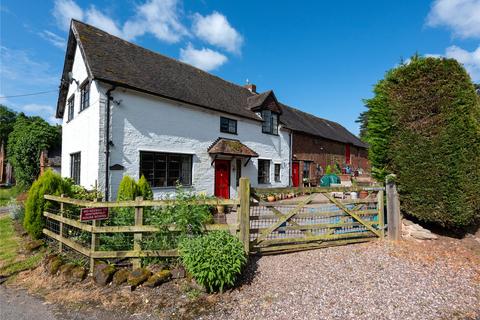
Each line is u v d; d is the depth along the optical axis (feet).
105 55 29.68
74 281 12.89
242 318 9.87
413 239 18.28
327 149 67.26
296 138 56.03
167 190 31.22
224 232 13.17
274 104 48.98
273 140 48.85
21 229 21.93
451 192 17.20
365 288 11.79
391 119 19.83
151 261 13.66
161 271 12.76
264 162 47.24
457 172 16.99
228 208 29.94
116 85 26.68
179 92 33.60
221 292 11.50
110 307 10.85
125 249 14.35
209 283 11.32
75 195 22.59
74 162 33.99
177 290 11.82
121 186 24.88
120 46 33.78
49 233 17.42
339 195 36.60
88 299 11.45
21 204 28.09
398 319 9.61
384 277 12.80
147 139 29.50
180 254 12.82
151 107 30.09
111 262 13.79
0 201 41.63
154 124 30.25
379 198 18.76
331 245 17.22
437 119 17.80
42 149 50.31
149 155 30.04
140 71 31.71
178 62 42.45
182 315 10.19
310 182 57.31
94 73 25.67
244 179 14.83
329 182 50.72
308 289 11.76
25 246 17.57
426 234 18.06
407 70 19.26
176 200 14.34
